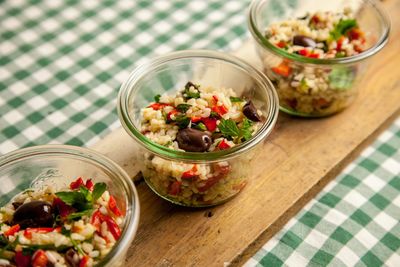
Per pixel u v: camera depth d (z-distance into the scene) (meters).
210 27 0.47
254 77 0.35
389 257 0.32
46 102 0.41
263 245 0.33
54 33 0.46
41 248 0.26
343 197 0.35
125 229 0.27
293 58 0.36
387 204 0.35
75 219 0.28
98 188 0.29
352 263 0.32
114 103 0.41
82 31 0.46
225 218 0.33
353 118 0.39
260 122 0.33
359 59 0.36
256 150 0.32
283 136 0.38
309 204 0.35
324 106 0.38
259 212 0.33
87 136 0.39
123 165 0.35
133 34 0.46
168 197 0.33
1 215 0.29
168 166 0.31
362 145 0.38
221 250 0.32
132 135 0.31
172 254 0.31
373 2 0.40
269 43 0.37
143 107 0.35
